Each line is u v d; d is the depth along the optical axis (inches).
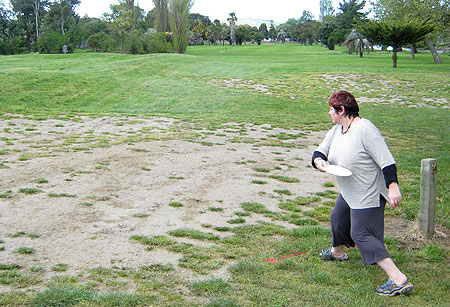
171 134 488.4
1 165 311.4
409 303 142.9
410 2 1715.1
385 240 198.8
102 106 719.1
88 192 258.4
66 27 3745.1
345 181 151.9
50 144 405.7
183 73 1207.6
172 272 158.9
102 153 370.6
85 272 155.3
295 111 770.2
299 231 205.9
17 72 868.6
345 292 147.2
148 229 203.2
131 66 1223.5
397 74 1285.7
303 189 291.7
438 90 1048.2
